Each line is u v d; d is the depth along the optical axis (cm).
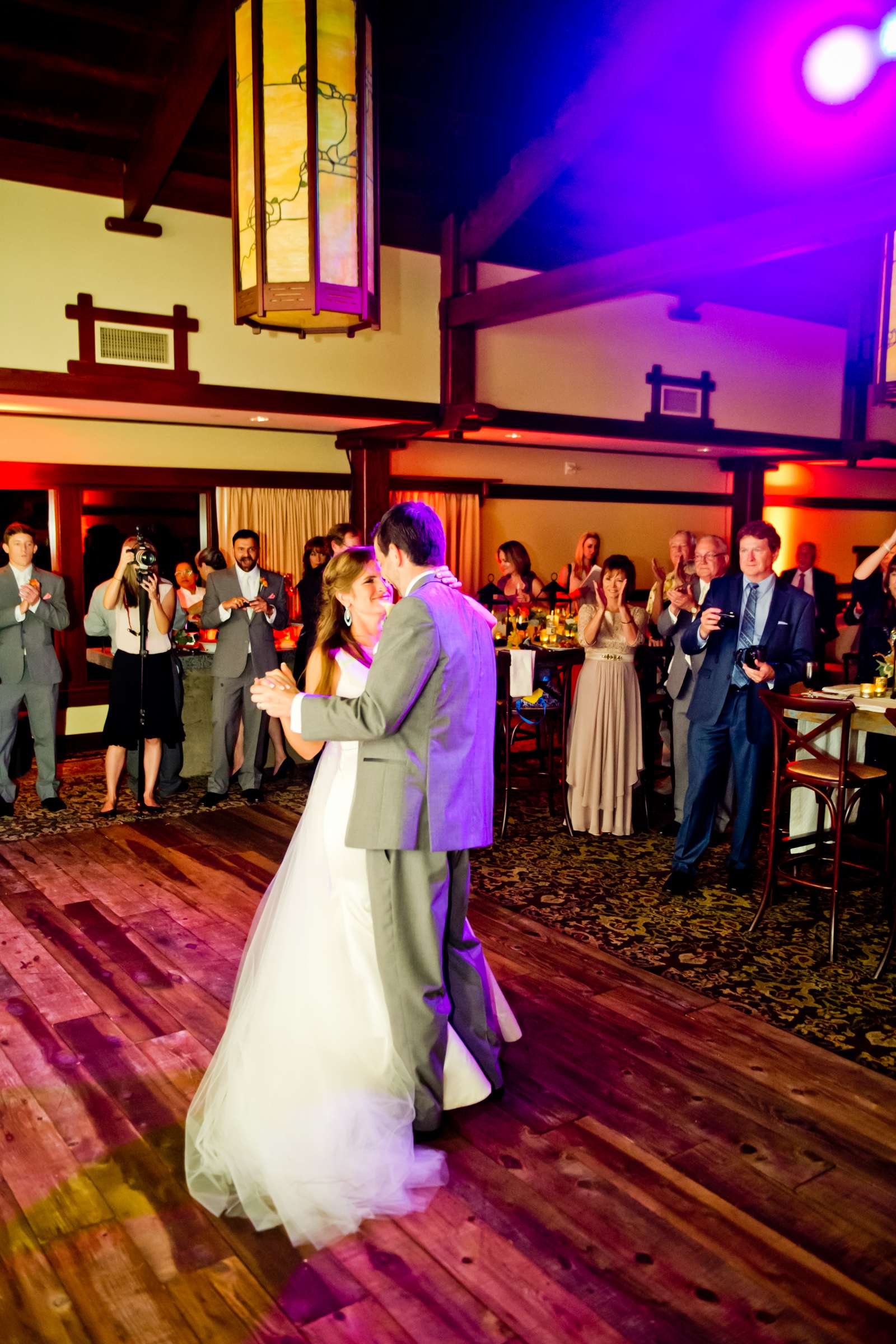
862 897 430
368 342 679
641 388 823
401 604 229
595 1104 268
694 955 367
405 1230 217
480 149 660
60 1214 223
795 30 602
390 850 234
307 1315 192
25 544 541
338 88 279
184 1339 186
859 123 542
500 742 630
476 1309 194
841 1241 215
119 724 541
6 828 527
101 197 571
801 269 905
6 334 551
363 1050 243
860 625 545
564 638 575
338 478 823
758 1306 195
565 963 359
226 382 625
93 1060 291
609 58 540
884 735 495
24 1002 328
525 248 729
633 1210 224
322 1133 228
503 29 584
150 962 360
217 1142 234
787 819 507
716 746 423
